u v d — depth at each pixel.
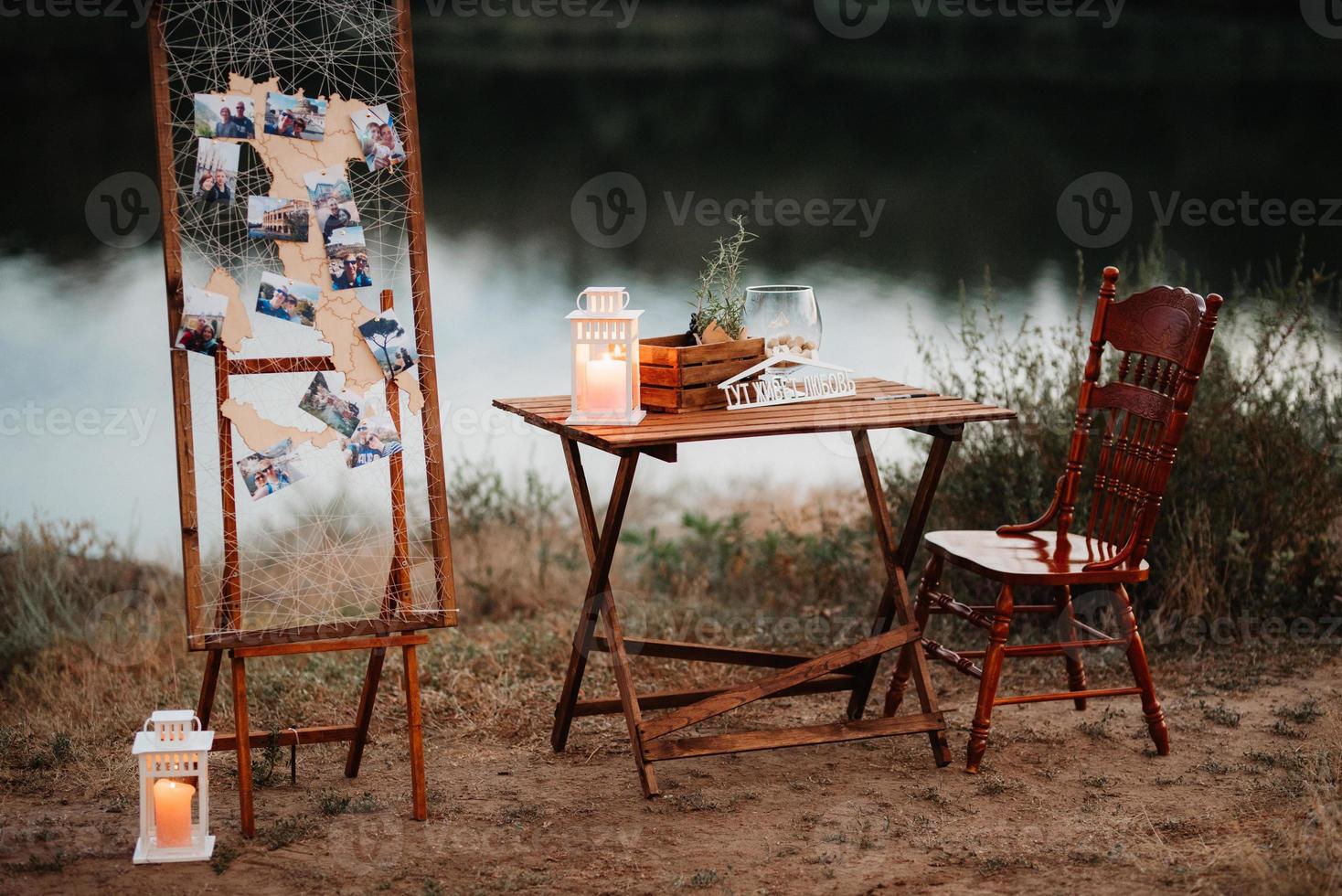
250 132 3.03
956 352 9.58
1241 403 5.09
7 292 11.62
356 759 3.52
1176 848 2.98
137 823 3.23
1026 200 15.85
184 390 2.99
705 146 19.02
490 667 4.52
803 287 3.75
